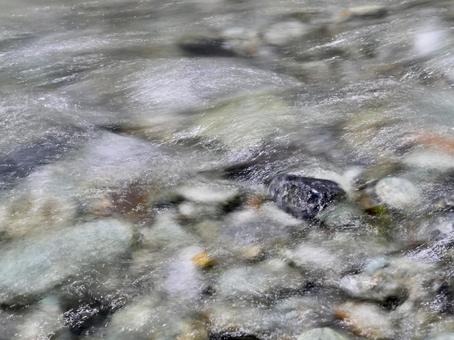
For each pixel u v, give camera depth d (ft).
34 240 8.73
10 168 9.61
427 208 8.87
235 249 8.70
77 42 13.20
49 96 11.14
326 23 13.91
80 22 14.87
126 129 10.43
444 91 10.88
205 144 10.05
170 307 8.29
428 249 8.54
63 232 8.79
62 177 9.46
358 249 8.61
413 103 10.50
